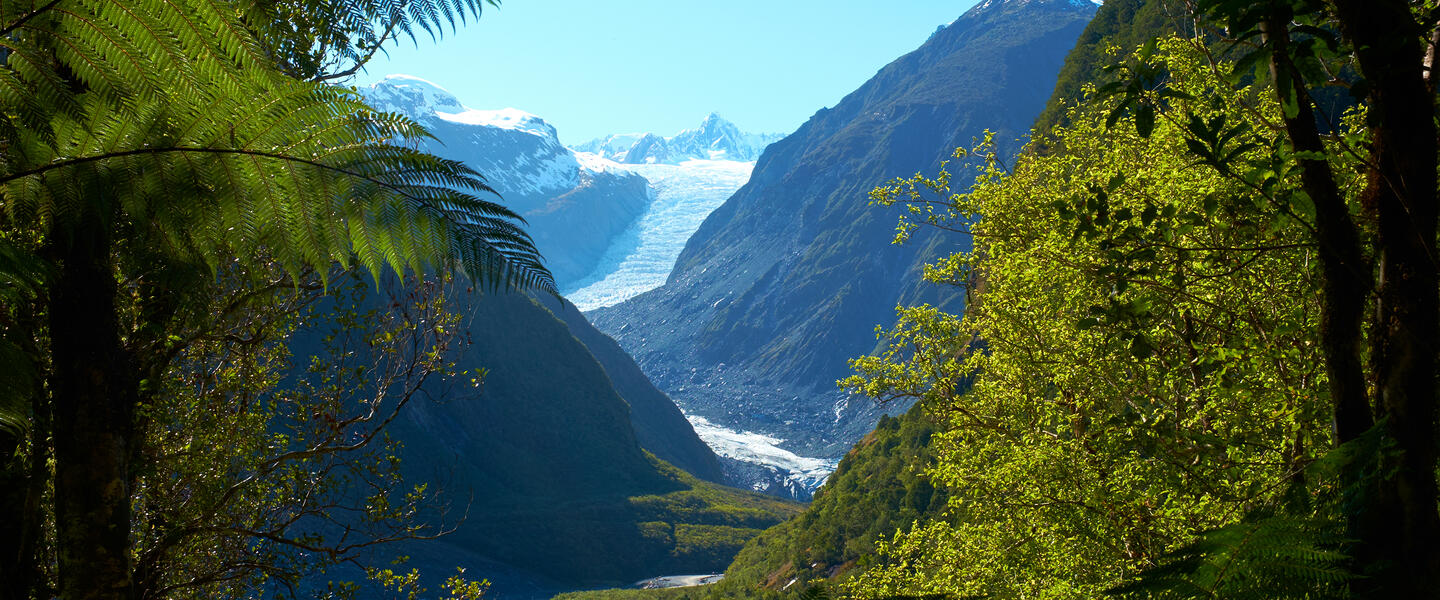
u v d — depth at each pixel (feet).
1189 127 11.75
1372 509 8.30
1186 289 28.48
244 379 32.99
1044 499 44.01
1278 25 9.89
